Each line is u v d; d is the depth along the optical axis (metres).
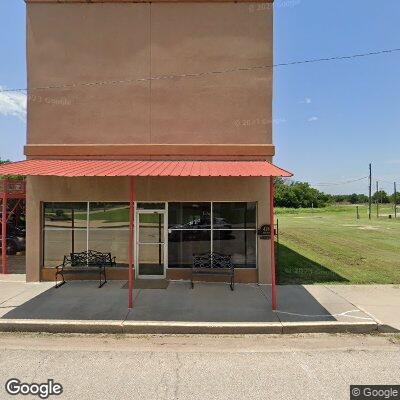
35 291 10.23
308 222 47.03
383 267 14.44
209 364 6.03
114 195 11.48
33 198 11.51
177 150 11.35
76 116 11.55
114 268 11.52
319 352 6.57
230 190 11.38
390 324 7.80
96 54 11.58
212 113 11.46
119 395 5.01
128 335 7.45
